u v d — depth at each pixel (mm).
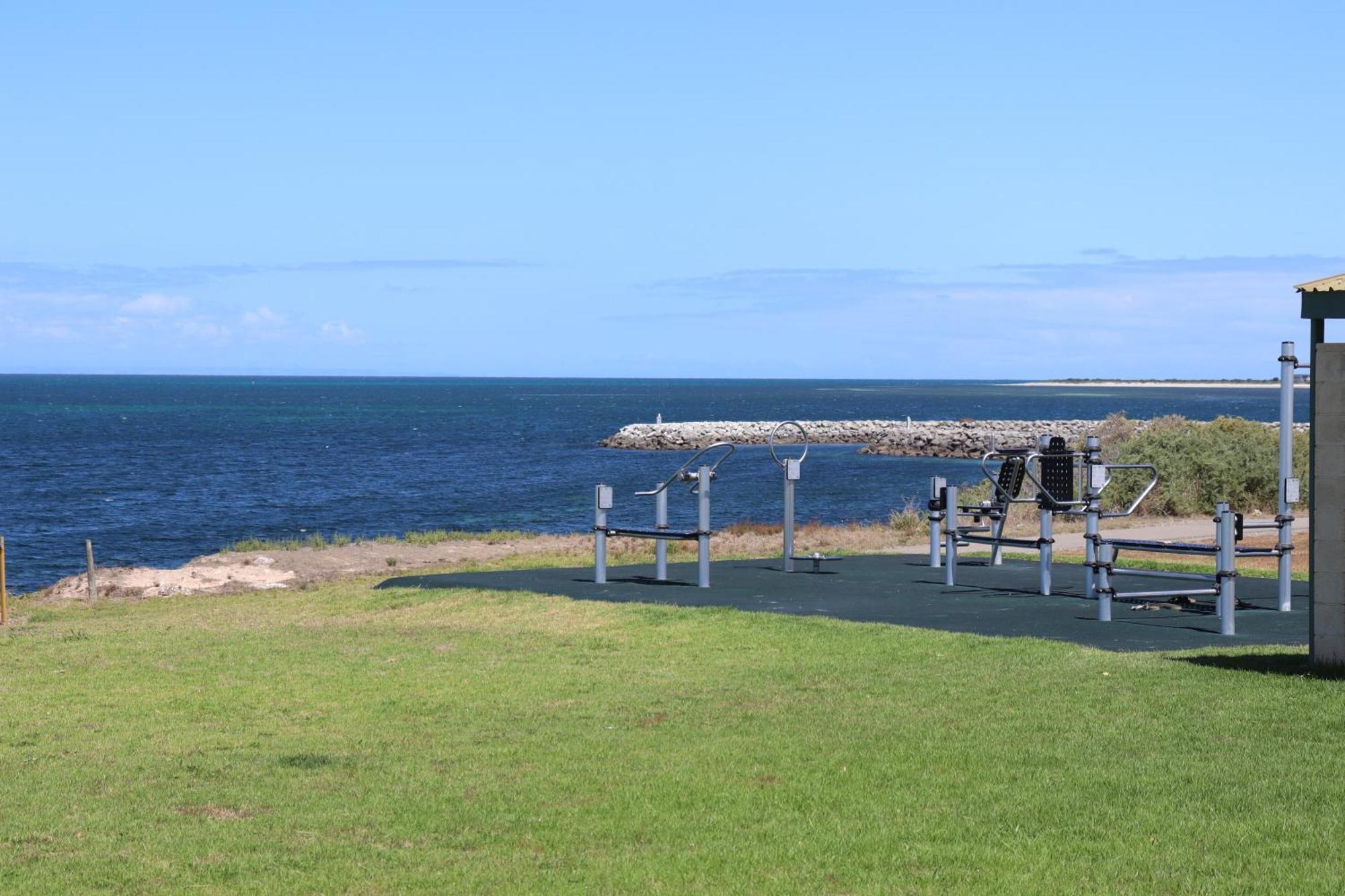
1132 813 6828
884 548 22875
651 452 78438
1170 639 12438
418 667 12070
